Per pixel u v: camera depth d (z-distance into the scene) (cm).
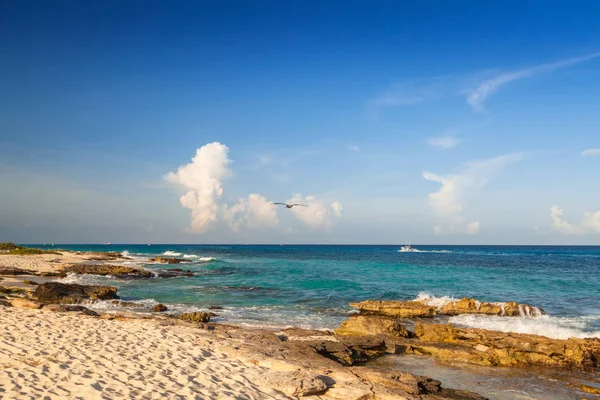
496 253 13862
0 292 2497
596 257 10644
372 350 1530
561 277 4519
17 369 962
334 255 11088
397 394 977
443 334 1691
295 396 945
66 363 1033
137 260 7138
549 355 1445
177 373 1019
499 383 1248
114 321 1645
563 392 1182
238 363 1152
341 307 2527
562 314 2383
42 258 5650
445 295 3083
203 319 2012
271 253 12562
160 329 1509
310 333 1662
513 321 2122
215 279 4138
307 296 2972
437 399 1007
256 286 3531
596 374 1343
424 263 7119
